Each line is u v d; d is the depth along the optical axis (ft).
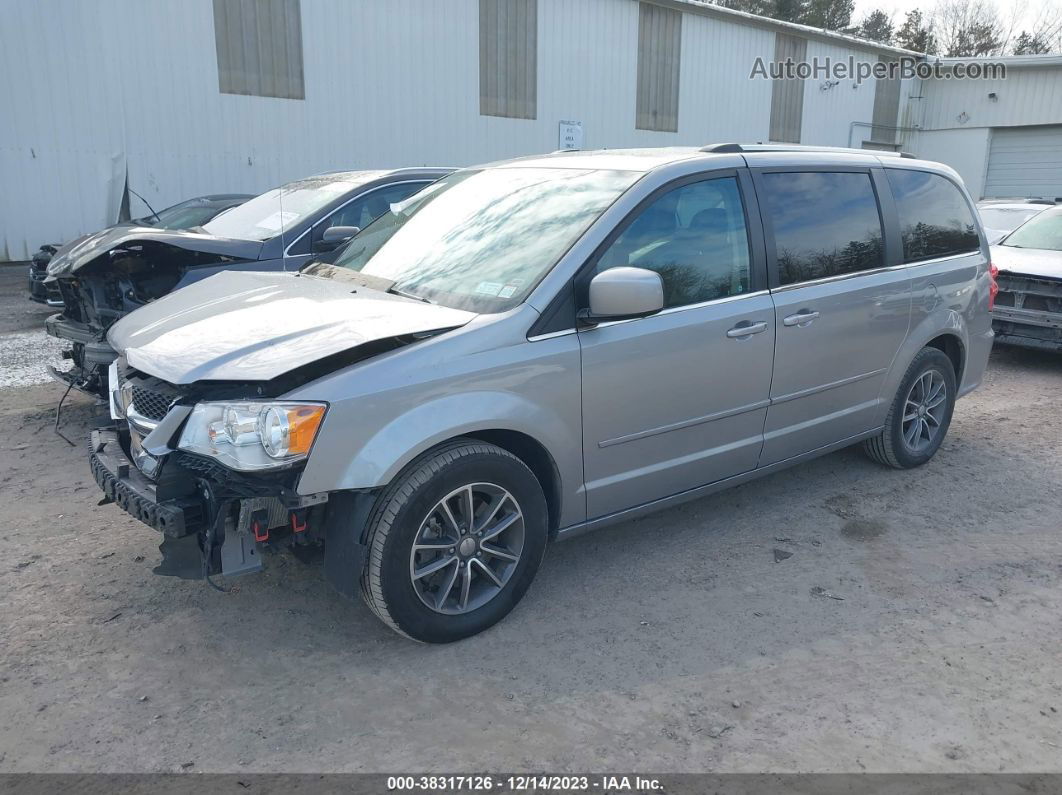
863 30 169.27
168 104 45.83
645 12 65.16
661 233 12.26
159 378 10.10
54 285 21.07
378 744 9.03
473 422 10.34
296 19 48.85
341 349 9.77
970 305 17.61
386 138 53.62
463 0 54.90
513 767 8.68
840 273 14.70
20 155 42.57
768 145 14.43
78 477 16.47
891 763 8.76
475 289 11.62
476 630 11.05
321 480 9.48
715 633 11.26
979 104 87.61
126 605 11.78
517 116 59.52
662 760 8.79
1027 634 11.28
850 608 11.93
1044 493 16.26
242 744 9.01
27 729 9.20
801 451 14.84
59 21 42.29
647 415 12.13
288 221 20.75
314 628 11.29
